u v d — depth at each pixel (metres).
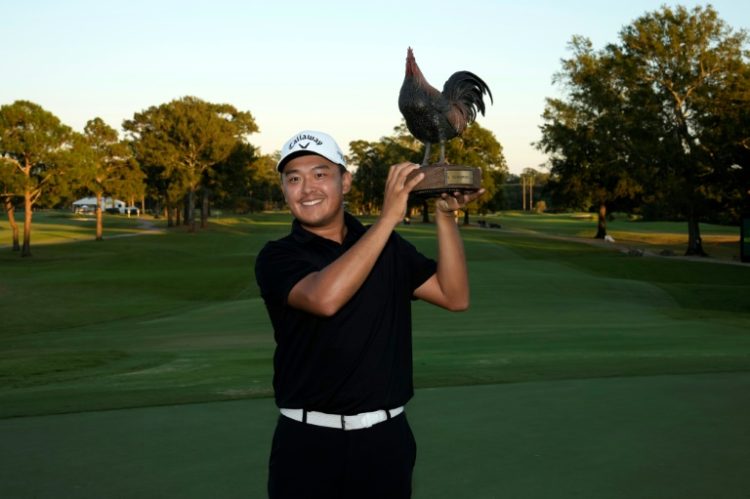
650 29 49.53
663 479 4.14
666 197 49.47
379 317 2.64
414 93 2.76
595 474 4.25
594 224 102.00
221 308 22.52
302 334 2.60
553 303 22.08
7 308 24.94
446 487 4.05
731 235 78.69
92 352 12.05
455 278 2.82
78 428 5.52
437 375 7.66
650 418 5.55
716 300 24.81
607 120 52.47
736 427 5.25
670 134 49.53
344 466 2.63
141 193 73.69
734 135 44.75
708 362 8.52
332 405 2.60
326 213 2.76
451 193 2.66
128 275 34.50
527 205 186.75
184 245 63.78
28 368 10.32
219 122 86.50
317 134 2.79
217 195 92.50
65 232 83.25
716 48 48.69
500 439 5.00
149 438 5.19
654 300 24.75
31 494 4.09
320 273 2.47
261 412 6.00
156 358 11.14
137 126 86.69
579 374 7.52
